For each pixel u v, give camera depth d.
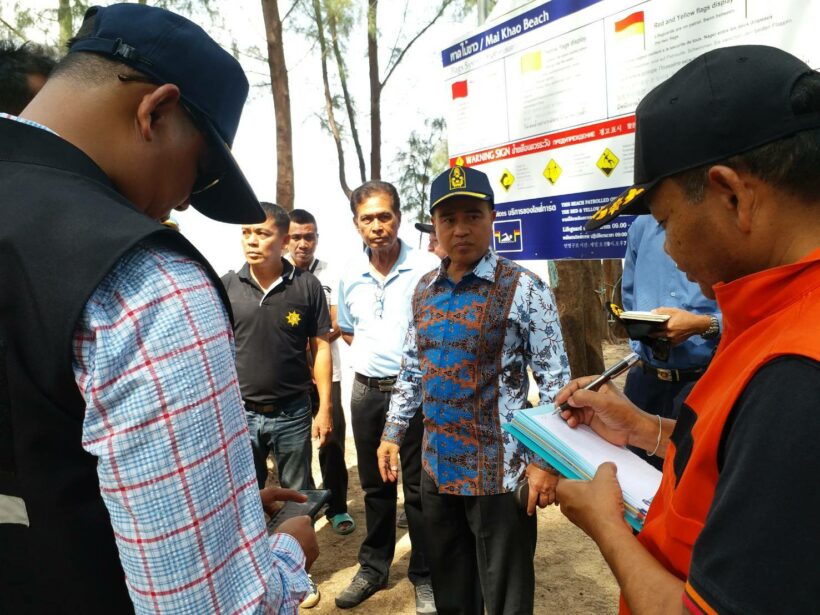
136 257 0.71
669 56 2.04
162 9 0.85
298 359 2.99
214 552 0.72
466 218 2.03
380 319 2.88
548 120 2.55
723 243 0.74
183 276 0.74
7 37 1.09
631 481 1.12
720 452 0.69
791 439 0.57
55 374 0.68
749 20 1.79
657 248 2.43
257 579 0.77
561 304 4.24
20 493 0.73
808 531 0.55
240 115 0.93
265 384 2.92
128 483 0.68
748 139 0.68
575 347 4.24
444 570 2.19
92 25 0.85
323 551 3.35
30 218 0.71
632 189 0.89
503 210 2.88
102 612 0.76
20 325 0.69
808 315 0.63
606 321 9.02
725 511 0.61
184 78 0.82
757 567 0.57
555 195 2.57
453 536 2.16
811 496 0.55
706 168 0.72
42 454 0.71
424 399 2.14
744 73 0.70
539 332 1.98
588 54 2.33
